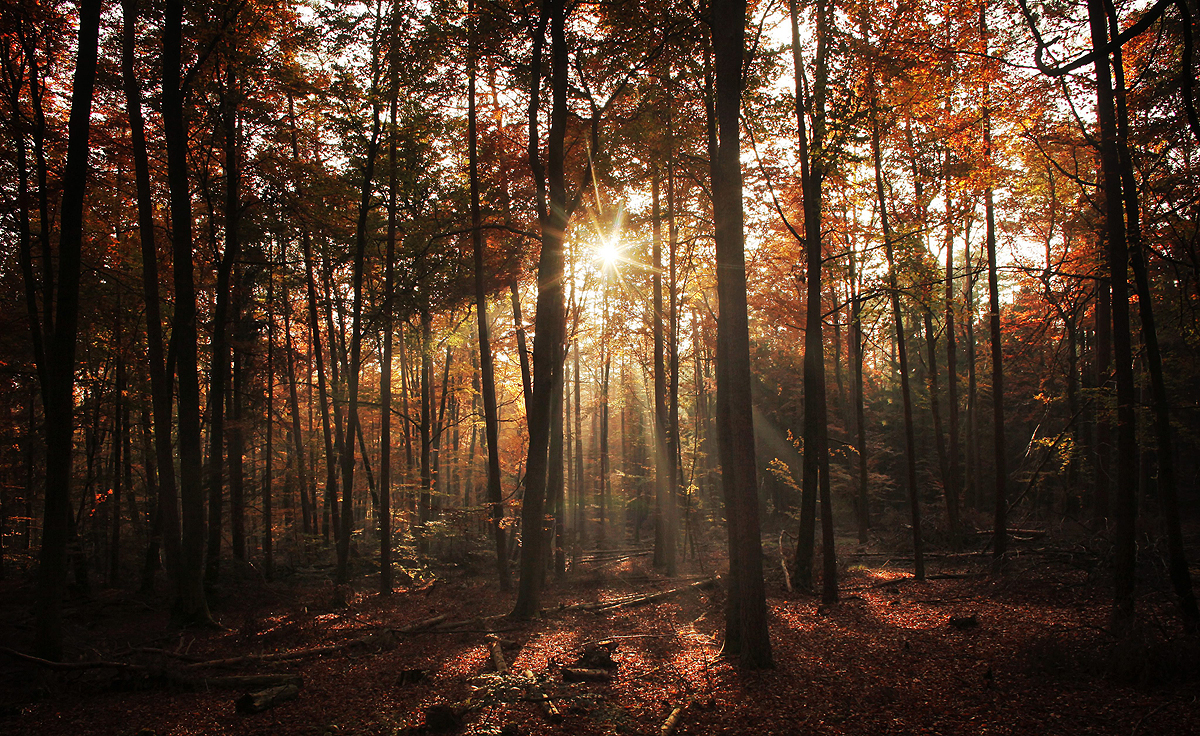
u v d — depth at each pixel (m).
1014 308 24.72
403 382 27.27
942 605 13.05
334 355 23.38
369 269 21.41
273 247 21.86
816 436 15.59
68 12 13.49
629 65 13.62
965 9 12.27
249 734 7.39
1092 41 9.91
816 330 15.15
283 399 27.56
